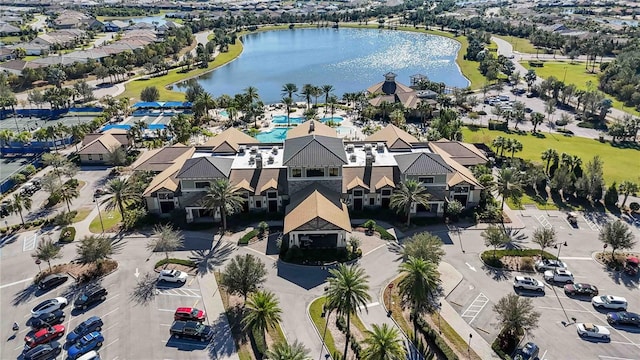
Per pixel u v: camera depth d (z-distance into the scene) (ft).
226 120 570.05
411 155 350.23
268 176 345.92
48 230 325.42
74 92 644.27
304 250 296.30
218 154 378.32
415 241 262.47
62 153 463.01
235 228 324.80
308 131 375.45
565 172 369.30
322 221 288.92
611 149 482.28
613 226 286.05
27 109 615.98
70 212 342.85
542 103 649.61
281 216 338.54
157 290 262.06
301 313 244.01
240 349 220.43
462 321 238.68
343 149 347.15
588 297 256.32
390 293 259.19
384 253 296.30
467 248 301.84
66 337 227.40
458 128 493.36
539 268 277.44
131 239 314.14
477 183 346.74
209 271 278.26
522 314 218.79
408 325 235.61
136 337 227.81
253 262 246.27
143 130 514.27
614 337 228.22
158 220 333.83
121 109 590.14
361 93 611.06
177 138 469.16
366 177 346.33
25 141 474.49
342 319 235.81
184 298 255.09
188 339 226.17
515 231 321.93
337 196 330.95
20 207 325.62
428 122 558.15
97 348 221.05
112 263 285.23
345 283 214.69
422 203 314.96
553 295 258.16
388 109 564.71
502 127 545.85
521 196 370.12
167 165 384.68
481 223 331.36
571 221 331.36
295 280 270.46
